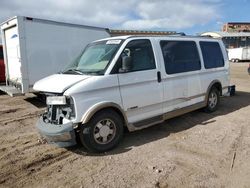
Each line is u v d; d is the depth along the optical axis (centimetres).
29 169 431
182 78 628
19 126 667
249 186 366
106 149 488
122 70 501
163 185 371
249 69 1888
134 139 550
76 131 477
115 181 384
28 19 869
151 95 553
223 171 407
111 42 544
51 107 483
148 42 563
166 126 632
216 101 764
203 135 564
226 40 5016
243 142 520
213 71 737
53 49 940
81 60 568
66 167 435
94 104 465
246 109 792
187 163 434
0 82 1214
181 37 651
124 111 509
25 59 873
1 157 477
